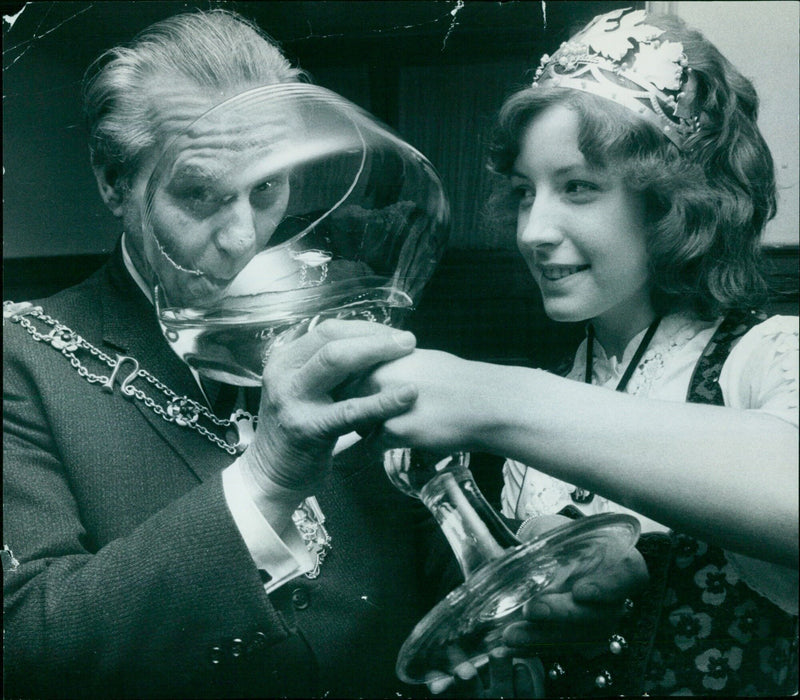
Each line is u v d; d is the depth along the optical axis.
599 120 0.69
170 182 0.63
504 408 0.59
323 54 0.87
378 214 0.66
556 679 0.75
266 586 0.69
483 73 0.86
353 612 0.77
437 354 0.62
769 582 0.71
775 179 0.79
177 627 0.68
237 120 0.64
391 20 0.86
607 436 0.58
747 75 0.85
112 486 0.75
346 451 0.81
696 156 0.74
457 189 0.86
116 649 0.68
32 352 0.78
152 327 0.79
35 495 0.74
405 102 0.87
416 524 0.82
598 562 0.68
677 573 0.74
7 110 0.83
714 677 0.72
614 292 0.76
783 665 0.71
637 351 0.79
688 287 0.77
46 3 0.81
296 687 0.74
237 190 0.63
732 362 0.72
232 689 0.71
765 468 0.56
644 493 0.57
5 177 0.83
